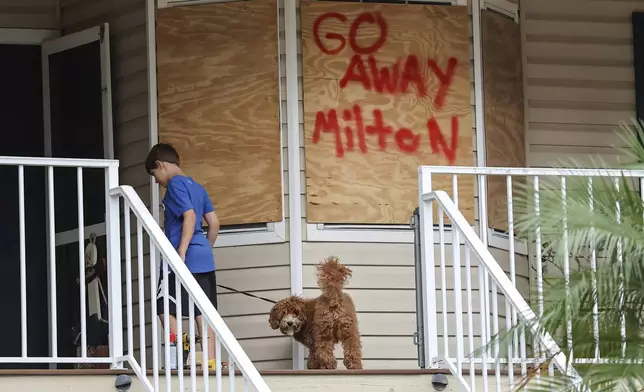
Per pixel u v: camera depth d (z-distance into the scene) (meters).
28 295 11.55
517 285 10.78
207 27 10.53
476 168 8.11
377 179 10.34
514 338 6.77
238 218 10.28
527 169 8.01
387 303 10.22
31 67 11.70
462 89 10.62
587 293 6.50
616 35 11.81
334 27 10.44
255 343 10.15
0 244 11.64
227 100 10.43
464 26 10.71
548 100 11.52
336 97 10.37
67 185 11.23
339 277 9.09
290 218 10.22
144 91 10.70
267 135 10.33
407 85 10.50
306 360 9.99
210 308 7.10
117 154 10.91
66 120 11.23
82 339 7.86
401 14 10.57
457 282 7.80
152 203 10.55
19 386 7.58
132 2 10.91
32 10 11.66
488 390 7.91
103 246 10.85
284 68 10.38
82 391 7.68
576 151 11.52
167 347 7.41
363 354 10.10
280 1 10.44
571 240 6.42
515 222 6.88
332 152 10.30
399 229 10.34
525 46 11.52
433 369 7.98
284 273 10.17
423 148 10.46
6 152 11.63
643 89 11.77
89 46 11.09
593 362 6.57
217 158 10.38
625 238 6.41
